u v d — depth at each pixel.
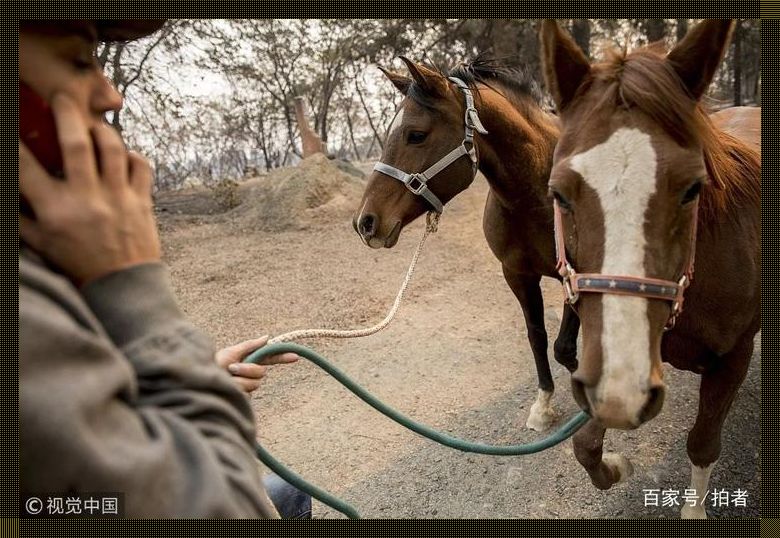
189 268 6.29
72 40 0.63
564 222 1.47
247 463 0.65
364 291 5.18
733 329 1.80
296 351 1.45
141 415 0.59
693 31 1.39
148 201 0.70
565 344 2.70
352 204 8.07
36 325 0.51
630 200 1.28
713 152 1.59
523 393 3.33
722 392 1.94
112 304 0.61
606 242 1.29
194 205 10.80
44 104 0.61
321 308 4.87
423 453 2.89
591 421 1.92
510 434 2.97
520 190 2.58
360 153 28.92
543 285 5.07
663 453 2.60
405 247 6.42
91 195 0.60
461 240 6.53
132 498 0.52
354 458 2.93
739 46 12.46
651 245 1.27
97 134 0.65
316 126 20.64
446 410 3.27
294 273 5.83
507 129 2.50
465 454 2.83
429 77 2.49
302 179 8.16
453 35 14.35
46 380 0.50
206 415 0.64
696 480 2.13
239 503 0.60
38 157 0.61
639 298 1.25
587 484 2.49
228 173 22.16
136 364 0.60
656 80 1.34
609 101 1.39
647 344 1.25
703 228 1.68
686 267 1.42
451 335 4.20
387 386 3.59
